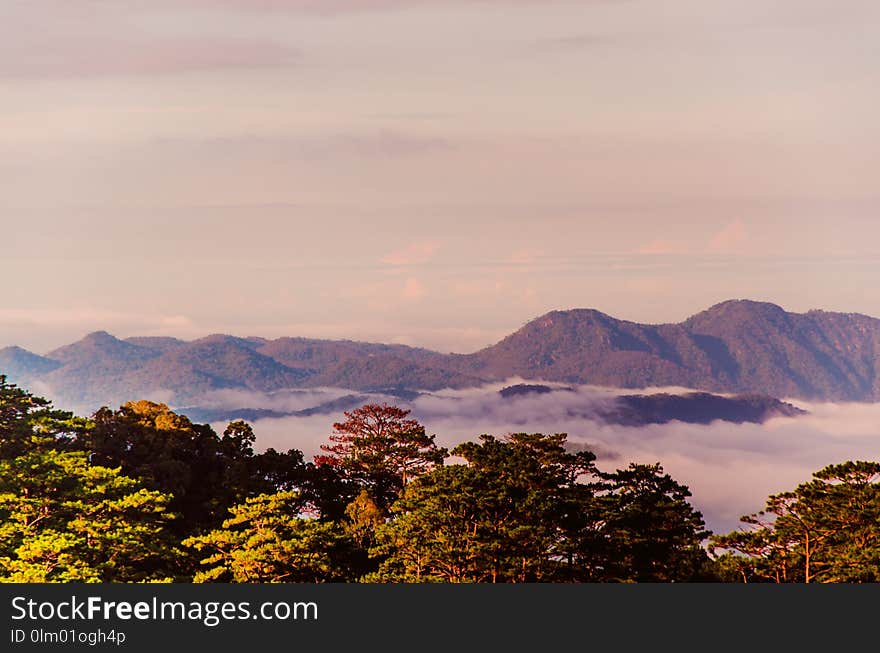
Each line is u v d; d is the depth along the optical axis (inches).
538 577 3334.2
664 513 3599.9
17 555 3019.2
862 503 3432.6
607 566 3577.8
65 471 3260.3
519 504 3341.5
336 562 3292.3
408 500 3378.4
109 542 3053.6
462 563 3238.2
